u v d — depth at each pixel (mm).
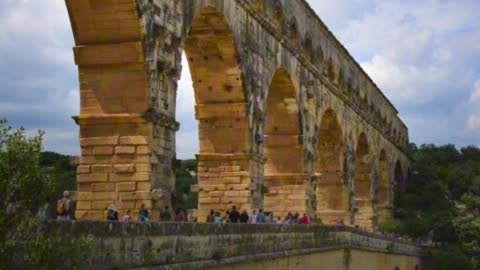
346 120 81625
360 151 97062
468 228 110562
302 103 62906
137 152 35375
